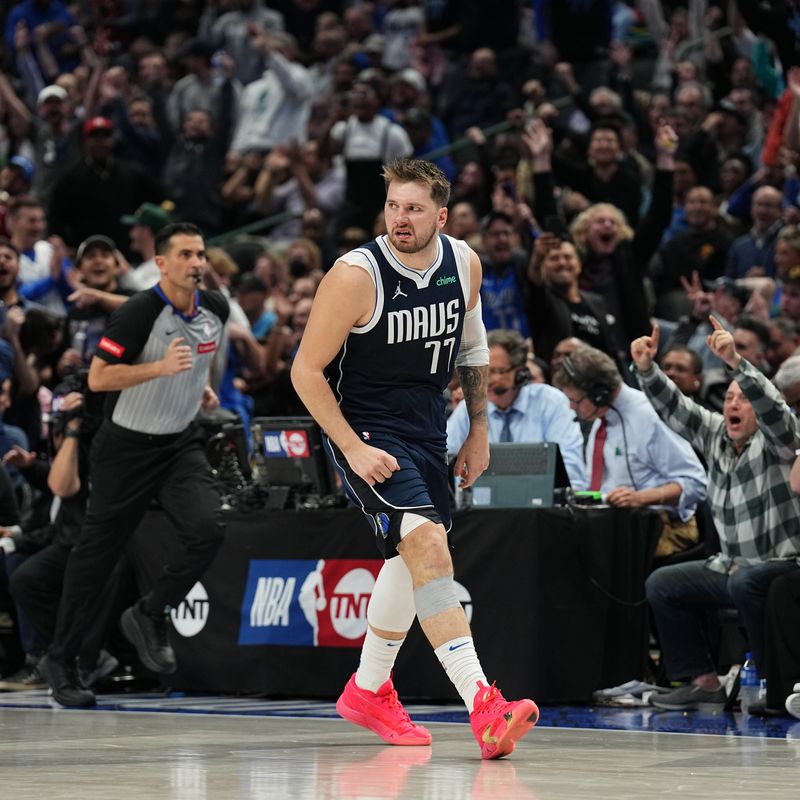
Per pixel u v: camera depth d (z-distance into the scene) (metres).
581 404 13.20
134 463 11.96
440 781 7.04
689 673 11.87
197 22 33.62
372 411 8.63
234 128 29.12
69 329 17.69
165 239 11.84
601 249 17.52
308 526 13.03
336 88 28.48
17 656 15.34
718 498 11.86
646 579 12.57
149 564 13.69
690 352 14.66
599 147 20.27
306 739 9.25
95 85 28.88
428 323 8.59
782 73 22.50
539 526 11.87
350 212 24.48
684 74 26.44
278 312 20.22
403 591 8.92
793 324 16.23
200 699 12.96
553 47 27.56
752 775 7.35
